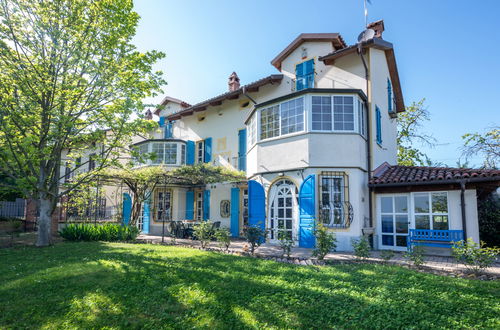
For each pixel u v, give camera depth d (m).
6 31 10.62
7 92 10.80
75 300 5.33
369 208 11.55
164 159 18.81
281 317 4.60
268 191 12.29
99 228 13.30
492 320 4.38
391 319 4.49
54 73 11.26
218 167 15.30
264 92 16.42
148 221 18.20
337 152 11.12
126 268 7.27
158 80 12.58
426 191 10.43
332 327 4.31
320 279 6.46
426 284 6.07
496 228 12.46
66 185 12.20
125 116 11.26
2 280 6.50
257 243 9.93
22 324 4.49
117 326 4.42
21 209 19.52
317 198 10.90
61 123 10.68
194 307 5.00
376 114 12.91
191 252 9.66
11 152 10.62
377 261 8.51
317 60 14.68
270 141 12.34
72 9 11.28
